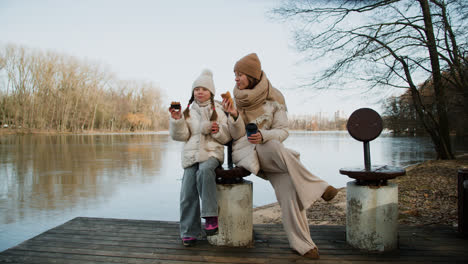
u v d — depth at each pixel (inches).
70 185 332.5
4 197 276.7
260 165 105.2
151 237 118.5
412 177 301.6
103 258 100.1
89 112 2277.3
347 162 544.1
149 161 565.3
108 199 269.0
